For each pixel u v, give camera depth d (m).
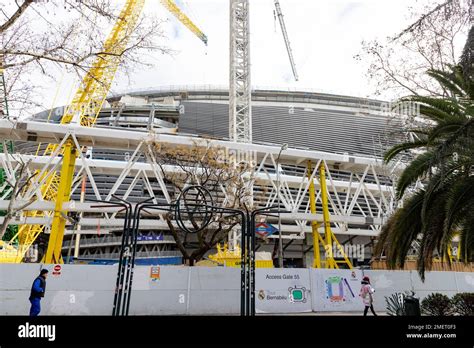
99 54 12.10
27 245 43.44
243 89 58.00
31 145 66.81
